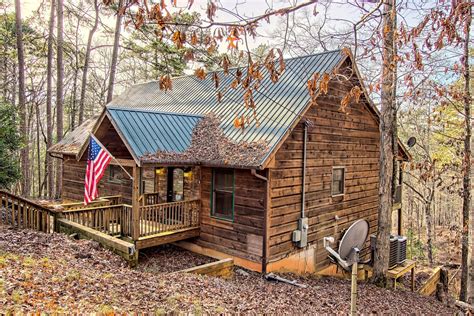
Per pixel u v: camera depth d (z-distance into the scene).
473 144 8.59
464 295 12.01
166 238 10.69
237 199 10.73
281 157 10.38
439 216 29.11
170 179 12.58
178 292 6.63
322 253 12.18
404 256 12.13
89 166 9.48
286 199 10.66
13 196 9.23
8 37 21.78
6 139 13.56
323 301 8.16
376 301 9.09
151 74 30.61
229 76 14.59
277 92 11.66
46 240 8.49
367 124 14.33
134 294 6.08
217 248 11.18
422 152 22.58
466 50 8.28
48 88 20.45
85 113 32.56
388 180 10.36
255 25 3.71
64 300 5.24
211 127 11.49
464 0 3.88
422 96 11.17
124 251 8.61
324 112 11.95
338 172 12.97
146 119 10.83
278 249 10.45
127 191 13.75
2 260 6.29
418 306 9.51
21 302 4.81
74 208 11.44
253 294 7.70
